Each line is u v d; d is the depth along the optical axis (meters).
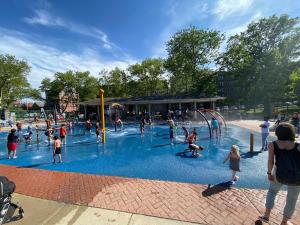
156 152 14.96
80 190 7.02
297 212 5.18
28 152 16.14
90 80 70.50
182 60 46.75
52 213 5.52
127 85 68.06
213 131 20.61
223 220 4.98
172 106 40.62
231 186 7.49
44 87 74.69
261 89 42.78
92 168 11.59
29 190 7.13
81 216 5.34
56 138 13.01
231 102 49.72
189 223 4.90
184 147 16.27
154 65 61.97
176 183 7.46
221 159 12.54
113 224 4.93
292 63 42.34
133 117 39.03
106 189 7.04
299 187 3.96
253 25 45.25
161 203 5.91
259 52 45.47
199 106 40.06
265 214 4.53
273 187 4.43
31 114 45.97
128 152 15.33
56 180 8.09
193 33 45.22
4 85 51.19
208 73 47.69
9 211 5.10
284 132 3.95
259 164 10.95
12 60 50.28
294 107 44.47
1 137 24.81
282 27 43.00
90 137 22.55
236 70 44.84
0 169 9.84
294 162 3.85
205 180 9.09
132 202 6.03
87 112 47.59
